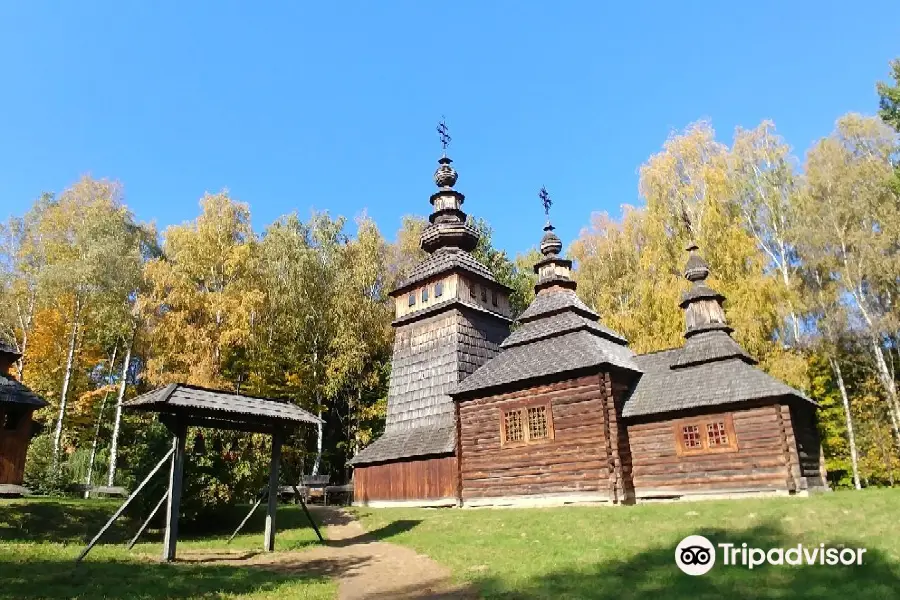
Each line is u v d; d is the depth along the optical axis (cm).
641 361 2505
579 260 4700
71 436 4034
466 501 2481
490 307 3441
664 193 3828
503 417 2439
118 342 4262
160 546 1641
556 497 2209
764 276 3238
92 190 4347
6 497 1892
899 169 3141
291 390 4306
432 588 1095
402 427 3216
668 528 1401
